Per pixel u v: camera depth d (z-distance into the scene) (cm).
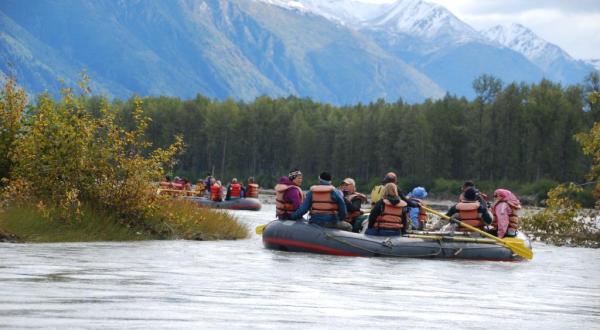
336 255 3322
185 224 4041
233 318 1366
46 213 3500
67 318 1260
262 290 1852
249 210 8562
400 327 1368
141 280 1941
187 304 1520
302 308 1551
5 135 4134
